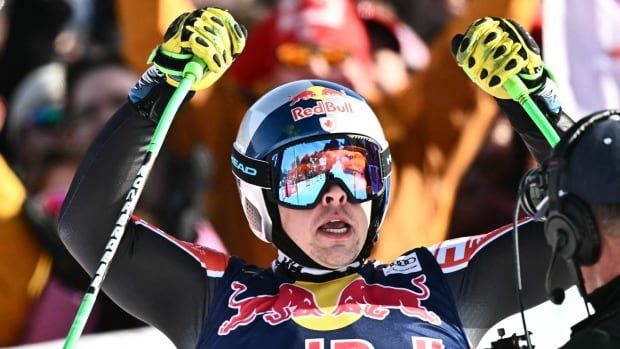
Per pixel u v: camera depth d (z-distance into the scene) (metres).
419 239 23.02
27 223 22.33
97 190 16.55
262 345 15.73
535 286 16.53
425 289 16.30
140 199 22.81
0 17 28.33
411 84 23.72
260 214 16.70
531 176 14.57
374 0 26.91
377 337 15.69
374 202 16.69
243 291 16.39
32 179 24.70
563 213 13.70
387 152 16.66
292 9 23.70
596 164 13.52
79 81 24.91
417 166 23.28
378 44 24.70
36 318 22.19
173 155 23.08
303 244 16.44
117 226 15.77
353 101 16.64
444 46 23.61
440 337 15.82
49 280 22.39
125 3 23.61
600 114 13.91
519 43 16.41
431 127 23.50
